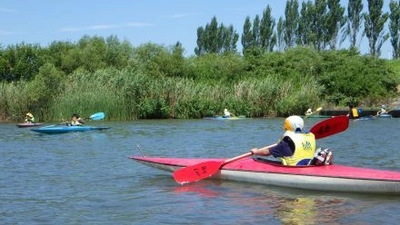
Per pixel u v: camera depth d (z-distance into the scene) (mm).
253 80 42656
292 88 40281
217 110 38531
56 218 8016
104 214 8242
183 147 18156
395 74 51188
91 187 10484
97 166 13438
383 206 8453
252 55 54312
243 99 39125
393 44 74625
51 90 35031
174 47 53531
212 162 10562
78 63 49062
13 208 8680
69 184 10828
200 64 53344
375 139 20297
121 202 9078
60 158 15172
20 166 13516
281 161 10305
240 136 22500
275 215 8023
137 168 13023
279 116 39312
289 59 51719
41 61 47875
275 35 77375
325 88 45938
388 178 8961
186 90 37969
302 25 73812
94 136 22688
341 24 71750
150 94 36938
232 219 7824
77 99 33438
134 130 25984
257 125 29750
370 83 46562
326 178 9398
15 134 24078
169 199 9266
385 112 36781
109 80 36375
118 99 34719
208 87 39844
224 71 51781
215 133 24156
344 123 11430
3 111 35125
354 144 18406
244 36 78375
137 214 8211
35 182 11102
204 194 9602
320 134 11477
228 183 10539
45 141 20562
